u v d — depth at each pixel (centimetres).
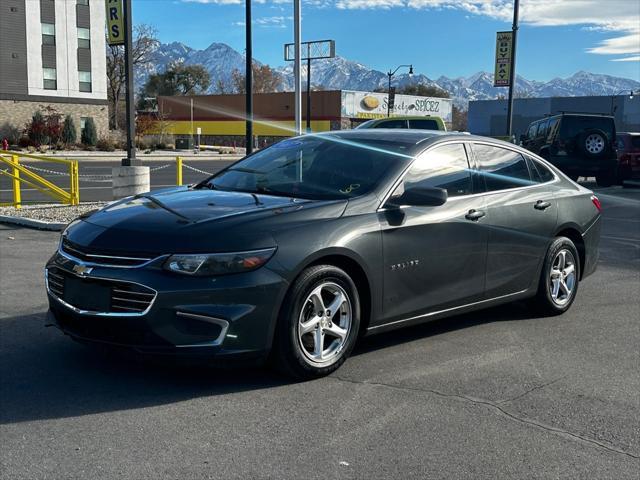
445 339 560
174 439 365
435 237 511
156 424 383
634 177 2052
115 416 393
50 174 2614
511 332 586
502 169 593
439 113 7925
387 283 484
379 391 440
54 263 451
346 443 365
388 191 494
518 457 355
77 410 400
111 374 459
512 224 576
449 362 501
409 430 383
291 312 430
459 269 534
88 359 487
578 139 1881
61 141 5184
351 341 468
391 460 348
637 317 643
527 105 7681
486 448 364
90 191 1952
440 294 524
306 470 335
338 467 339
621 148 2058
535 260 605
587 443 374
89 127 5347
